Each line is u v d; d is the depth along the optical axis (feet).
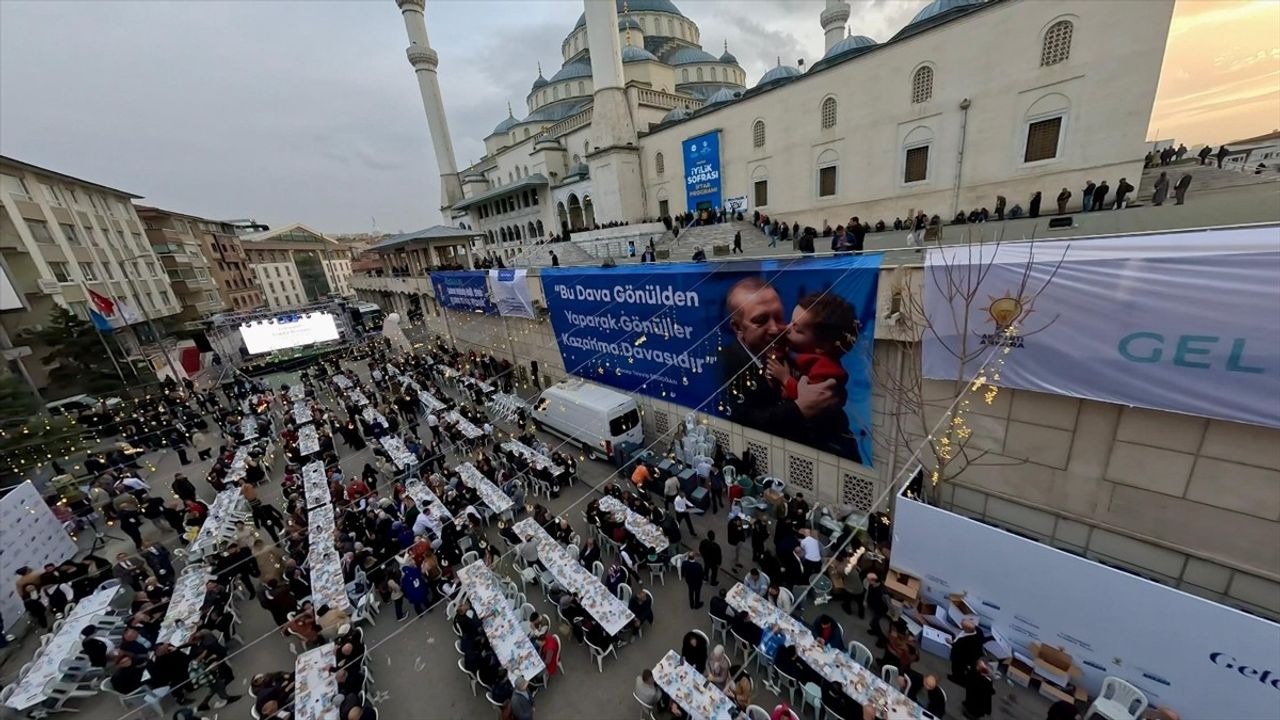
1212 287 16.85
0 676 29.48
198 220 182.29
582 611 25.91
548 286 56.65
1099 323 19.76
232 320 114.21
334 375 85.30
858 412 30.73
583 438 47.29
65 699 25.77
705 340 39.65
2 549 33.71
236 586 33.22
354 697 21.59
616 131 116.67
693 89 162.20
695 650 22.57
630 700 23.50
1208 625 16.72
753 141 93.35
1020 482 24.89
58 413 71.46
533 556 30.45
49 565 33.50
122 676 24.68
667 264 41.01
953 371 25.07
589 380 57.77
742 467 38.96
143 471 56.85
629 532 32.09
